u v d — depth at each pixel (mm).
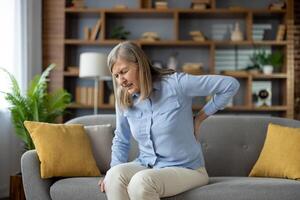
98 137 2596
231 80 1889
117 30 4984
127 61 1812
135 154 2623
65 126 2518
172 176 1772
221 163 2609
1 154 3803
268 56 4875
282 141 2426
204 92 1881
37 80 3781
